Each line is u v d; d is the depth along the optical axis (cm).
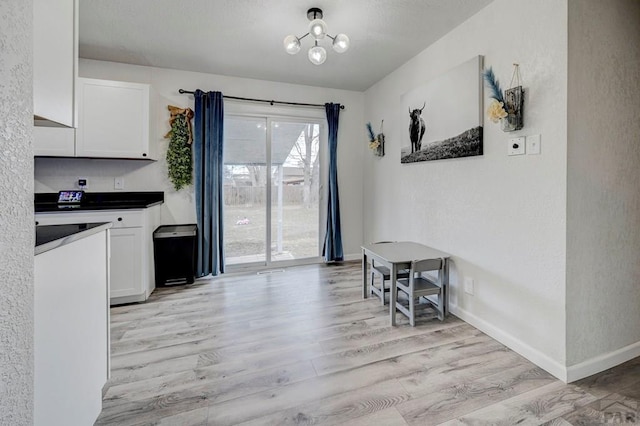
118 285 277
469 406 154
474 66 227
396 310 264
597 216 179
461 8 223
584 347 177
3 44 62
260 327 238
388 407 153
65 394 108
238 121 383
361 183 441
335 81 387
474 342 214
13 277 66
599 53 175
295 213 418
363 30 257
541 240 183
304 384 171
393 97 353
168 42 283
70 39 112
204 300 291
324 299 295
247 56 313
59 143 278
